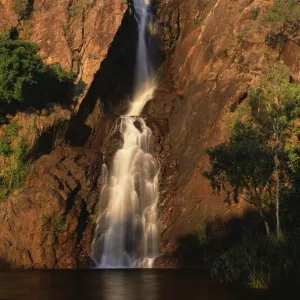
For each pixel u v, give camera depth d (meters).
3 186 42.81
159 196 44.34
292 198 33.38
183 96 51.38
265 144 32.66
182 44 55.78
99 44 49.22
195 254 39.81
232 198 40.09
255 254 27.66
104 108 51.16
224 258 29.61
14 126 44.03
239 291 25.00
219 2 53.09
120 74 53.44
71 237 41.09
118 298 22.97
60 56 48.47
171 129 47.97
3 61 43.25
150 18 57.56
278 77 33.00
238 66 46.28
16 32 48.78
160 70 56.62
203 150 43.69
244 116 41.84
